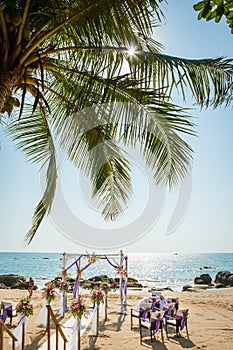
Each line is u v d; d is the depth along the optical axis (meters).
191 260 95.12
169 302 11.95
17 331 8.52
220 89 4.30
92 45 4.11
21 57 3.57
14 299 17.67
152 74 4.37
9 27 3.48
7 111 3.72
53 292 11.05
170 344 9.11
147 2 3.71
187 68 4.21
